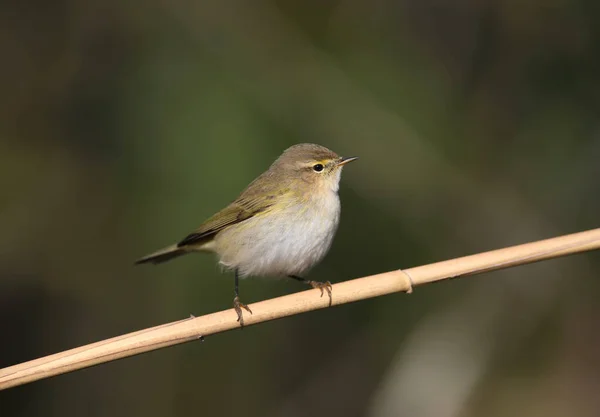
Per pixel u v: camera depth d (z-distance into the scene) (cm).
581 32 1238
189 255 1102
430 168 1210
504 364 1133
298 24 1270
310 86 1228
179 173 1100
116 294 1157
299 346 1187
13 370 563
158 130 1147
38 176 1220
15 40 1268
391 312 1185
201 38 1232
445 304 1170
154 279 1118
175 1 1245
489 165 1241
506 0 1284
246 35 1248
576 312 1162
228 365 1170
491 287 1173
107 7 1260
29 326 1190
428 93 1258
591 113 1216
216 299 1084
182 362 1173
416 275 636
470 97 1279
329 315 1198
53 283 1189
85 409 1171
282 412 1156
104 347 582
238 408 1157
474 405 1079
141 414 1159
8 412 1152
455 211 1202
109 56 1248
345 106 1220
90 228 1181
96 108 1220
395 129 1219
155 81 1195
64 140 1228
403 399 1063
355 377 1166
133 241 1133
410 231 1185
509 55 1280
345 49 1268
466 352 1105
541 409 1091
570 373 1123
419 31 1302
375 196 1189
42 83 1252
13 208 1203
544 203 1211
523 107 1261
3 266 1187
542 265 1173
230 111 1150
